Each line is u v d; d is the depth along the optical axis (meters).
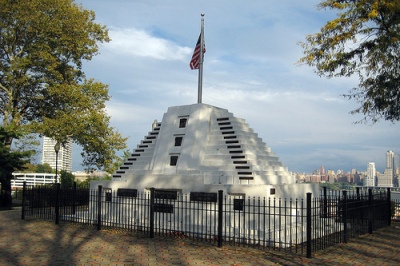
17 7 26.14
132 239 13.54
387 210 18.05
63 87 28.05
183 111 17.36
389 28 16.09
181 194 15.12
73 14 28.41
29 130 26.80
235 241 13.00
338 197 14.28
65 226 16.45
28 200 20.31
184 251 11.63
